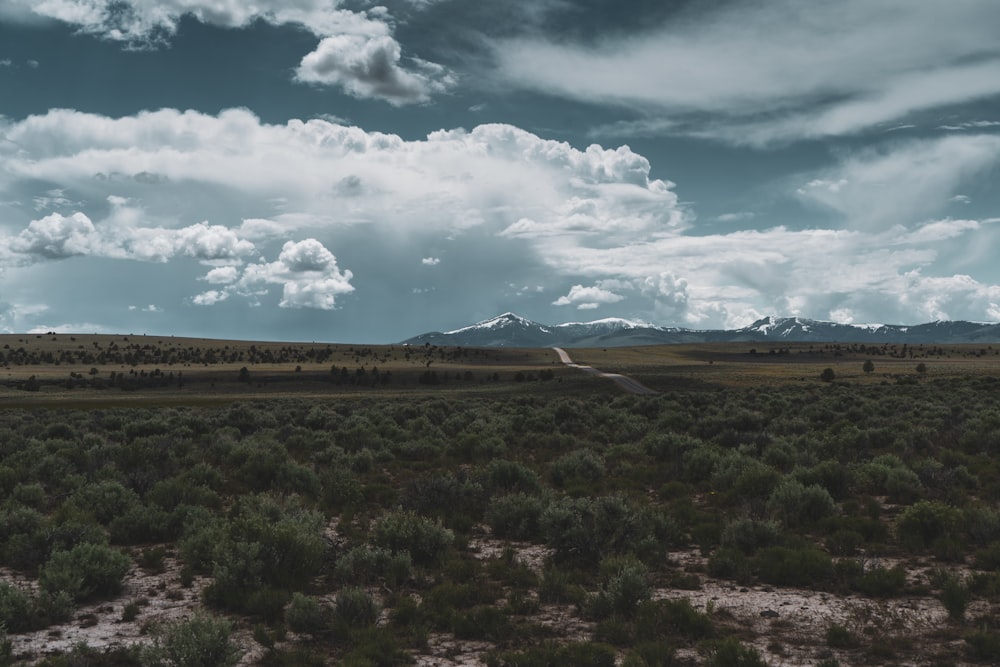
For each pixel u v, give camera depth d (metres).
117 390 156.75
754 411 50.91
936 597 11.84
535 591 12.75
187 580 13.42
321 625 10.53
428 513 19.45
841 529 16.06
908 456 25.64
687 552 15.54
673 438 29.73
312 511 18.11
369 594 11.48
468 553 15.53
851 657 9.24
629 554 13.43
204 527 16.36
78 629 10.80
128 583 13.59
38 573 13.61
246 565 12.53
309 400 108.44
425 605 11.50
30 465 26.19
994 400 52.66
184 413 60.97
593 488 22.97
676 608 10.59
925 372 137.00
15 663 9.30
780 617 11.00
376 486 23.23
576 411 49.44
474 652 9.77
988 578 12.08
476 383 176.88
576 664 8.99
